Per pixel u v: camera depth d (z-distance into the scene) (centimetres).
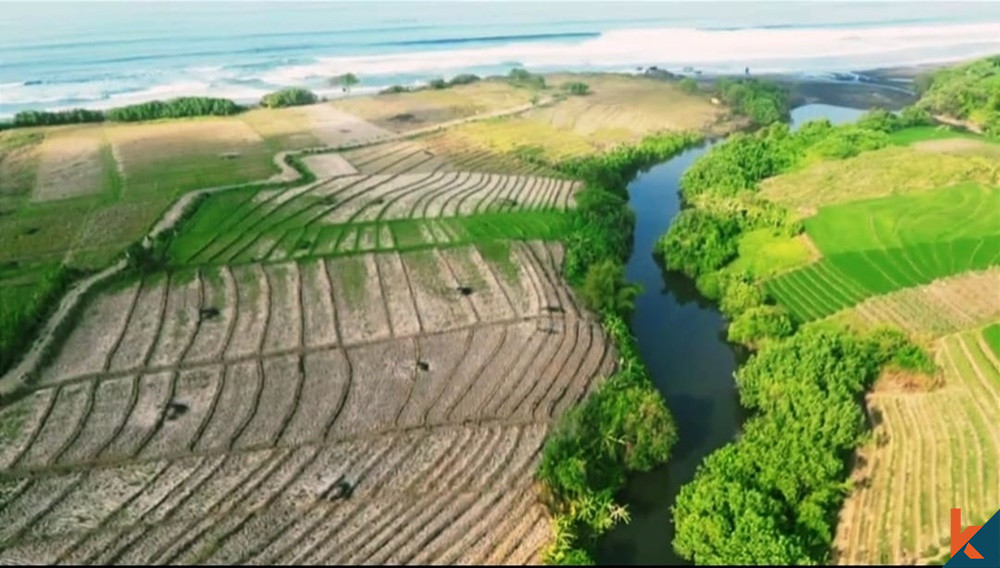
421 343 5959
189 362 5594
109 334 5941
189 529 4138
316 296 6631
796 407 4728
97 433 4819
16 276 6762
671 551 4228
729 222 7838
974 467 4522
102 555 3953
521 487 4500
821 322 6191
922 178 9044
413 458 4706
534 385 5472
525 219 8519
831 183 9125
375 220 8331
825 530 4050
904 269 6931
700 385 5759
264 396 5244
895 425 4934
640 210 9494
